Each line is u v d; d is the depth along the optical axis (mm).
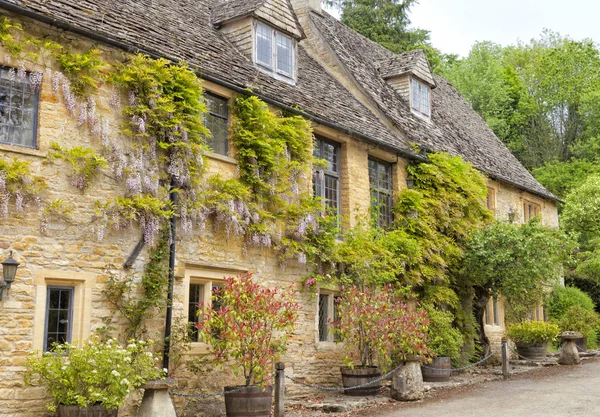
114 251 8859
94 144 8859
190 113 9969
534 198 22922
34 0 8609
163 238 9406
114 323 8758
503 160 22719
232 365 9469
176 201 9617
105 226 8727
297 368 11664
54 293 8312
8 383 7617
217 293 10281
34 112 8391
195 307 10156
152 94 9398
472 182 16688
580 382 13234
